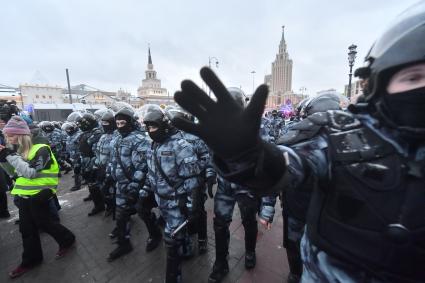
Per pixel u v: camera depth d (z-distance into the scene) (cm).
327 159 74
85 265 273
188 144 222
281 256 277
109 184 370
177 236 215
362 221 62
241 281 237
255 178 66
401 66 58
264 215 215
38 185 261
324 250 73
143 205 279
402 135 60
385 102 62
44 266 273
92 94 5709
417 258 56
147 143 285
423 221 55
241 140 62
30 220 264
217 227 235
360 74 74
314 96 226
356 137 68
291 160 74
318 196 77
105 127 374
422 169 57
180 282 225
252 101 61
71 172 793
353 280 70
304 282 93
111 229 360
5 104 420
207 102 61
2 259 294
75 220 393
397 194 58
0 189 394
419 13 61
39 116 1869
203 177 307
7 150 255
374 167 61
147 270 262
